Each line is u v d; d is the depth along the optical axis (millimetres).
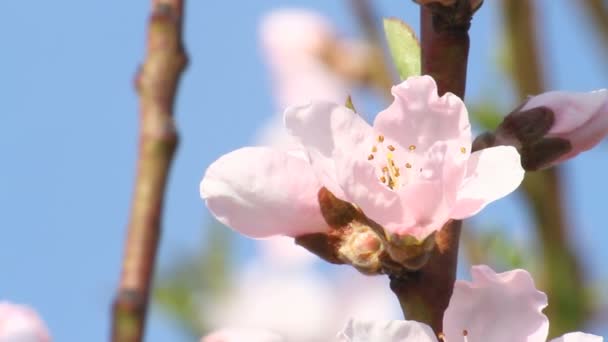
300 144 415
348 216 420
